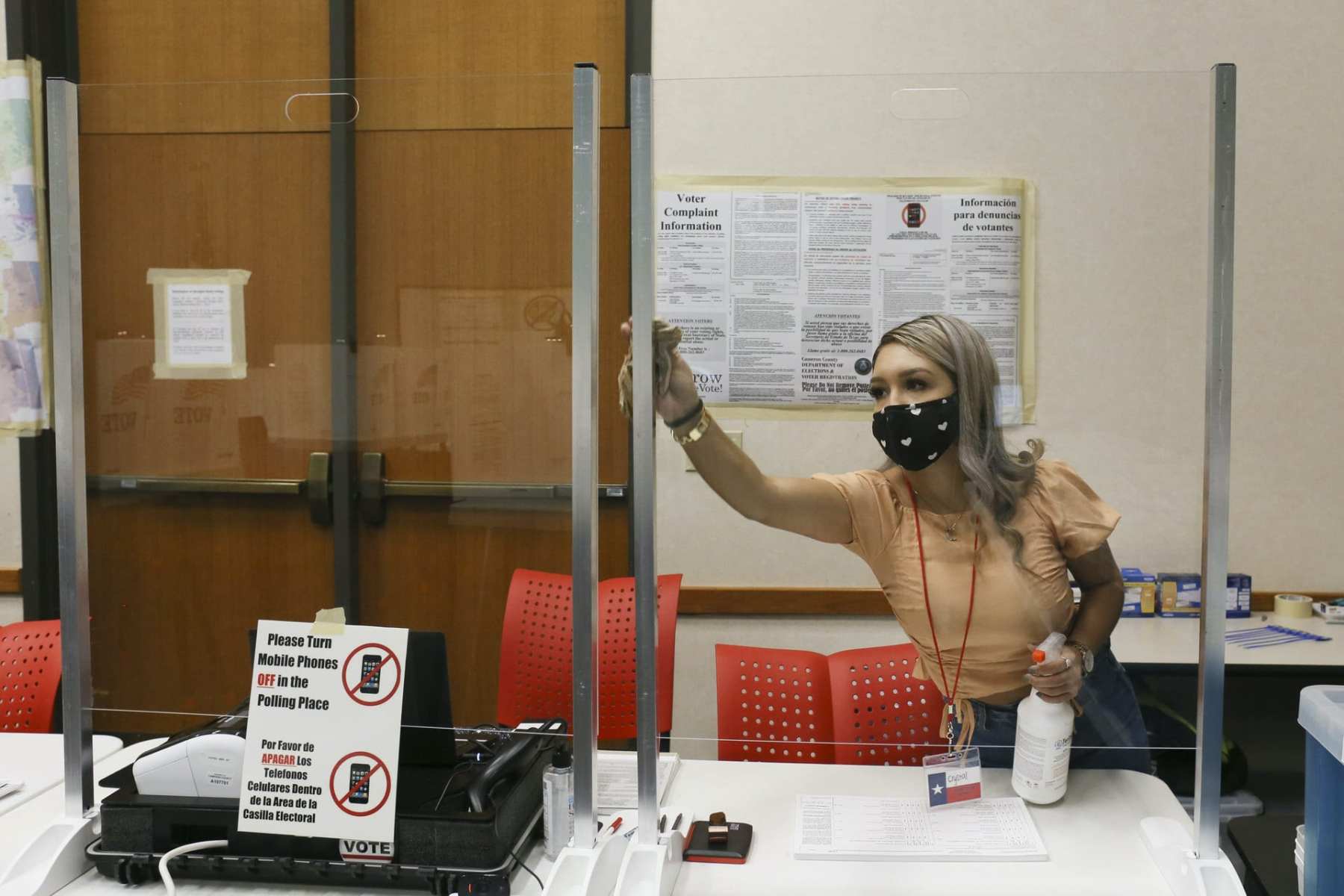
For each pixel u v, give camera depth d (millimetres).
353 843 1194
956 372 1236
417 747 1327
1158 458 1220
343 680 1233
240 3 2967
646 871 1138
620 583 1594
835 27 2779
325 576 1354
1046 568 1256
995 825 1287
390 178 1286
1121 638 1255
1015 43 2744
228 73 2994
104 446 1377
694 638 1328
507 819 1218
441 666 1325
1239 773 2432
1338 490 2812
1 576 2932
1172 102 1171
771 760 1575
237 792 1248
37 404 1436
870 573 1290
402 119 1270
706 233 1235
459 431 1307
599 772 1511
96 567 1393
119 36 3006
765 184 1225
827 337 1247
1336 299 2766
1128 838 1269
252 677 1252
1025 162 1199
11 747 1709
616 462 1321
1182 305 1198
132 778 1316
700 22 2805
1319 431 2801
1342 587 2830
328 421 1334
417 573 1331
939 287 1226
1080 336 1220
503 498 1309
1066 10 2729
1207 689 1180
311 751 1214
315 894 1192
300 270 1318
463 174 1268
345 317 1317
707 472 1282
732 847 1236
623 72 2896
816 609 1304
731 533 1293
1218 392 1176
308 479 1346
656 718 1185
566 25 2902
